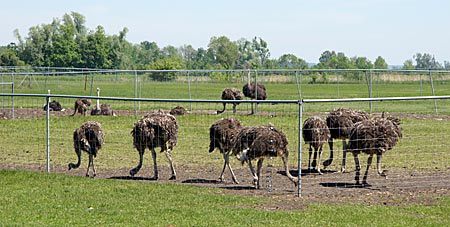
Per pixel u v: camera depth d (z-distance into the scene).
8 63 97.81
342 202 11.96
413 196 12.54
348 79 53.53
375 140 13.43
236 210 11.12
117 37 108.25
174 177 14.48
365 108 30.70
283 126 22.12
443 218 10.78
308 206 11.50
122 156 17.38
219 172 15.35
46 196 12.14
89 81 55.00
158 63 85.00
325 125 15.16
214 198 12.06
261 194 12.67
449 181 14.07
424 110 30.27
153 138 14.30
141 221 10.30
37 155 17.53
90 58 104.00
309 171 15.49
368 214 10.91
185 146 18.61
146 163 16.48
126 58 106.81
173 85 52.28
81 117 26.19
